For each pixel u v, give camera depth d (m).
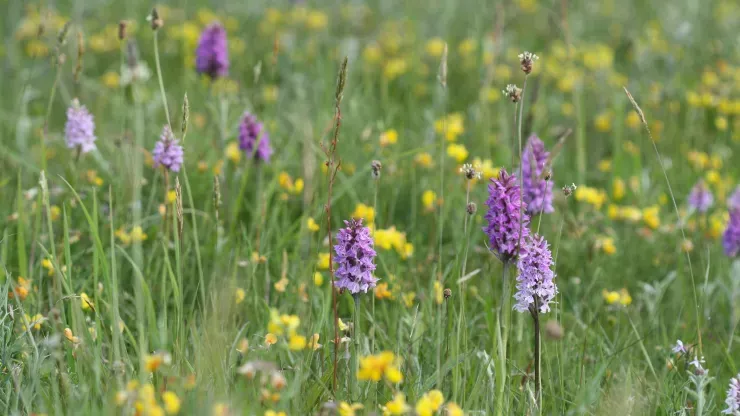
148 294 7.25
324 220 9.93
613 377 7.50
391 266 9.44
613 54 20.14
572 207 12.49
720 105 15.30
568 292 9.68
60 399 6.32
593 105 17.20
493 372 7.13
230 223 10.00
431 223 10.81
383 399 6.82
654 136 14.94
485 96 13.88
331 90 14.95
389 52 18.45
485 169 11.21
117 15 20.66
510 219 6.53
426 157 11.87
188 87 15.02
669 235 11.37
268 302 8.66
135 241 7.96
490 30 20.36
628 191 12.91
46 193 7.23
